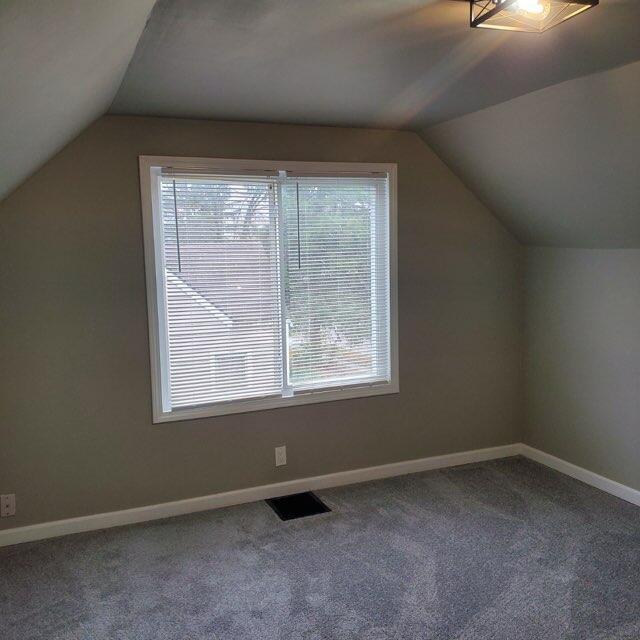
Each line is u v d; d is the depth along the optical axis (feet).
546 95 8.95
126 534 10.49
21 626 7.94
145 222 10.55
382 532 10.34
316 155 11.65
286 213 11.62
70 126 8.55
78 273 10.26
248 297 11.50
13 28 3.53
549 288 12.96
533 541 9.88
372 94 9.10
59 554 9.82
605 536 10.00
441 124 11.42
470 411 13.62
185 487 11.35
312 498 11.87
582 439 12.38
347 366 12.51
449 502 11.50
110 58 6.13
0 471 10.09
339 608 8.19
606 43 6.82
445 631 7.65
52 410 10.32
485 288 13.42
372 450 12.82
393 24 6.08
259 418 11.80
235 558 9.58
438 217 12.81
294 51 6.91
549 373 13.15
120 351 10.65
